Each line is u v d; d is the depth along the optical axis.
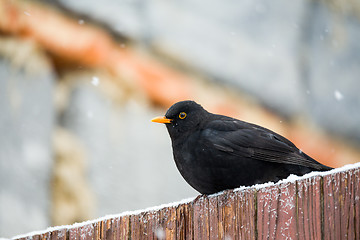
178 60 14.12
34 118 12.92
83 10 13.77
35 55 13.23
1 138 12.70
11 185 12.47
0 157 12.58
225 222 5.82
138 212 6.27
